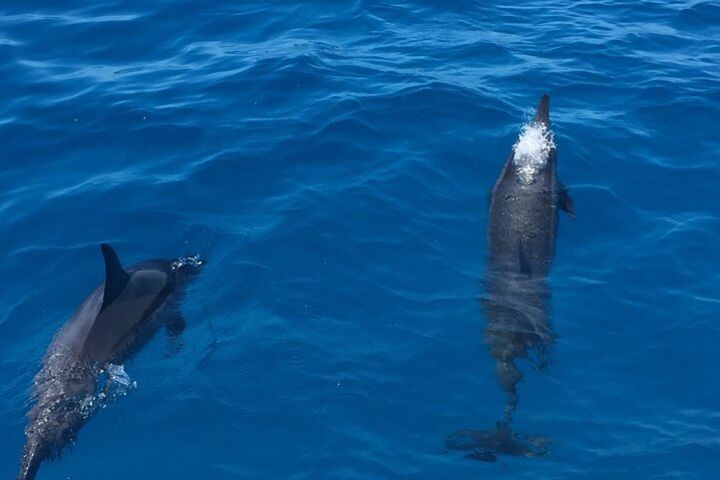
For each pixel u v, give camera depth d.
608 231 13.77
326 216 13.73
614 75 18.22
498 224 13.36
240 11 20.70
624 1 22.03
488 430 10.34
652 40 19.88
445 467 9.87
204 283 12.48
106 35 19.77
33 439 10.16
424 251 13.09
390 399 10.71
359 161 15.09
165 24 20.19
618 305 12.26
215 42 19.48
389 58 18.55
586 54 19.02
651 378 11.16
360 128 15.89
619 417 10.58
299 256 12.96
